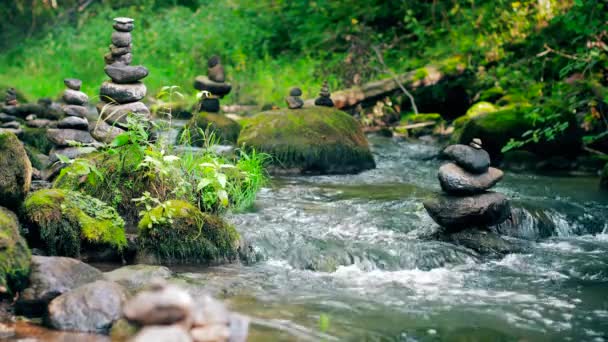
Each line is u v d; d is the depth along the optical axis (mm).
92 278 5160
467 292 5805
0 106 13273
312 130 10672
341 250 6457
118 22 7707
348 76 16953
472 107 14141
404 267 6379
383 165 11375
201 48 21203
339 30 19875
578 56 13438
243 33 21891
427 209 7129
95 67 21250
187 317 2426
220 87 11461
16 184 5664
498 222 7082
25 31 24984
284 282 5859
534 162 11406
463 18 18172
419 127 14555
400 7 19875
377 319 5105
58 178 6973
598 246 7301
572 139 11391
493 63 16266
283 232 6785
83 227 6000
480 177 7004
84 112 8102
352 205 8234
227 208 7434
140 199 6547
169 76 19953
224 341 2727
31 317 4793
